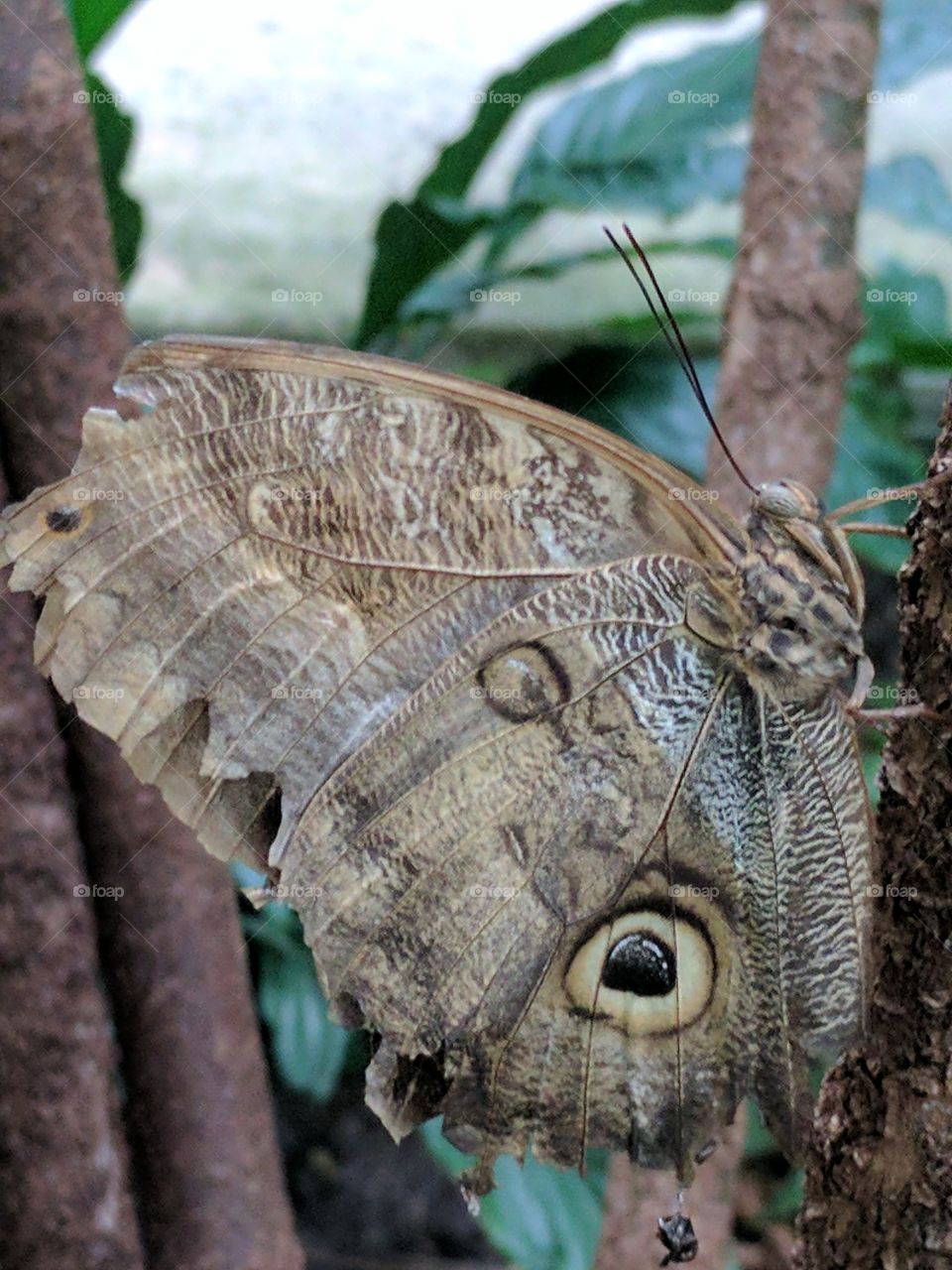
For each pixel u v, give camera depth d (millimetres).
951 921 250
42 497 257
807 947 273
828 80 347
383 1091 274
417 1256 464
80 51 405
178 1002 323
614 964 277
